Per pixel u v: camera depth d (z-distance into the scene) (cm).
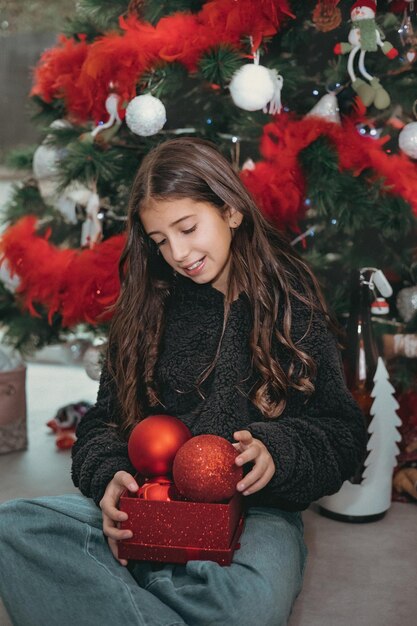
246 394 130
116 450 125
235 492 110
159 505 108
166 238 124
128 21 186
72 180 195
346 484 177
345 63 187
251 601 109
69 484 203
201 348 134
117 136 205
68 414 231
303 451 118
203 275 126
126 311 138
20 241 202
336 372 129
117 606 111
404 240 198
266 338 129
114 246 195
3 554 119
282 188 175
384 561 161
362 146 176
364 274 177
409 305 190
